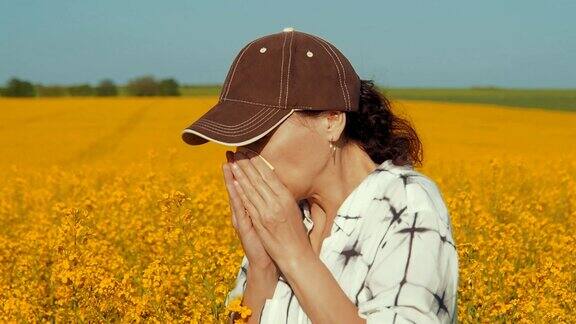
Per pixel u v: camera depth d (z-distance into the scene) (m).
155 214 8.90
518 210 9.35
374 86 2.34
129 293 4.86
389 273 2.02
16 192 12.61
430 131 34.72
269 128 2.06
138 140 30.45
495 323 5.15
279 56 2.10
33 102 51.16
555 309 4.92
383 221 2.10
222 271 4.72
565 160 20.69
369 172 2.26
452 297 2.05
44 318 5.71
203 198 7.93
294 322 2.27
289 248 2.04
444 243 2.05
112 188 12.30
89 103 50.00
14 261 7.21
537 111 46.06
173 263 5.62
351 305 2.02
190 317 4.55
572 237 6.62
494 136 33.69
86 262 5.48
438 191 2.17
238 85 2.12
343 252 2.13
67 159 25.48
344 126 2.14
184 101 51.81
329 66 2.11
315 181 2.18
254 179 2.10
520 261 6.91
